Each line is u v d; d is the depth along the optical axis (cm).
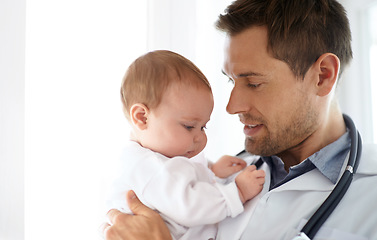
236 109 114
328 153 109
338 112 119
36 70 175
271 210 106
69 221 177
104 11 186
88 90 182
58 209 176
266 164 124
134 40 189
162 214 103
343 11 119
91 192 180
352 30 192
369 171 107
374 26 190
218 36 204
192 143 110
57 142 177
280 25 106
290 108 110
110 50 186
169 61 111
